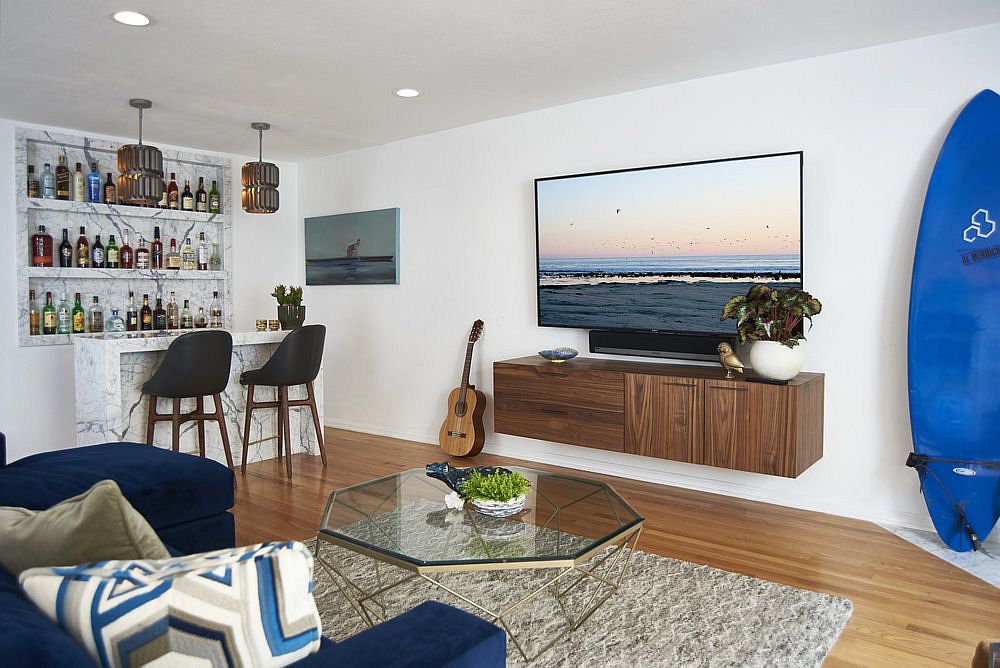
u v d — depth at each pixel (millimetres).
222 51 3506
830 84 3645
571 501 2631
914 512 3516
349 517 2443
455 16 3100
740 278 3797
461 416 4992
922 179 3424
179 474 2641
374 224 5805
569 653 2312
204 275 5863
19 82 3975
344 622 2547
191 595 1008
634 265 4180
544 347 4824
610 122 4414
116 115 4727
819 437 3643
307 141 5605
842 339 3672
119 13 3021
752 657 2275
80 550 1229
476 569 2020
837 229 3660
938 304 3254
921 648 2328
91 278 5277
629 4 2984
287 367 4535
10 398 4785
